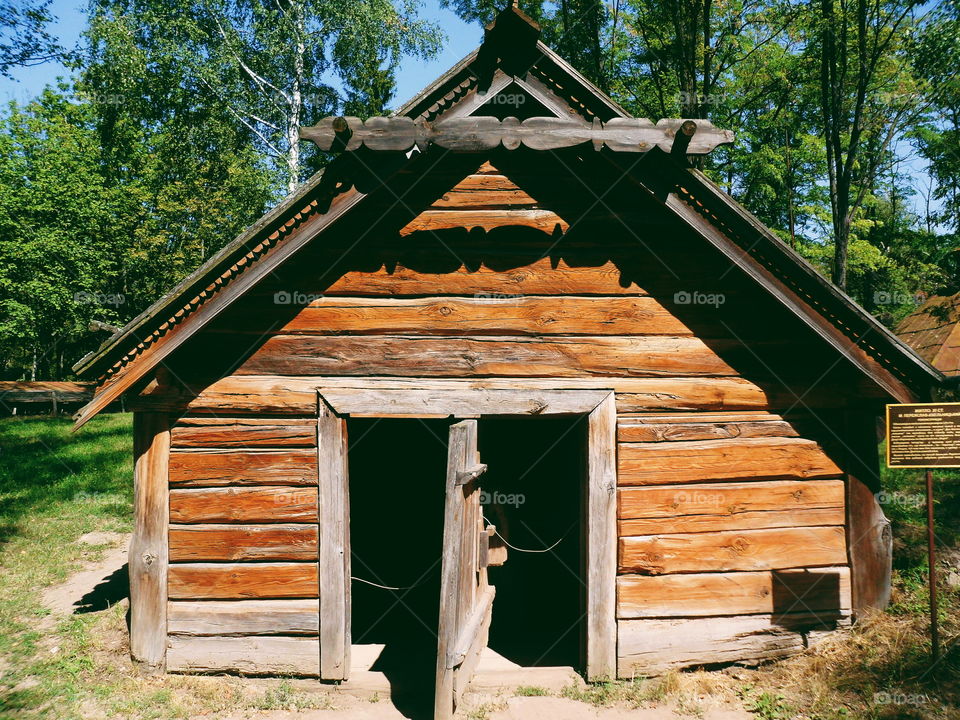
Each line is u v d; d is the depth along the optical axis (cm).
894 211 2256
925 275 1208
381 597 709
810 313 471
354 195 457
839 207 1197
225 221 2375
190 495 481
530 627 618
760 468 502
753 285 505
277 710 447
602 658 486
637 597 489
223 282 452
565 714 444
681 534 495
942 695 439
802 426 509
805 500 507
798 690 462
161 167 2605
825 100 1216
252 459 483
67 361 3584
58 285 2573
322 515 481
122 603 604
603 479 491
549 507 795
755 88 1405
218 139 1975
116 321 2902
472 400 488
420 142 436
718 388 502
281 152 2017
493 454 810
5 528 849
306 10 1870
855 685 457
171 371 482
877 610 509
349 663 487
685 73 1236
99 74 1880
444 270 495
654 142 441
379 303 491
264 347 487
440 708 404
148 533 479
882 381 476
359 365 489
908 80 1175
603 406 493
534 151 499
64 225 2603
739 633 496
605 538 489
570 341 496
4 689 462
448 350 492
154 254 2686
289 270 489
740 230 459
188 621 479
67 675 479
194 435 483
